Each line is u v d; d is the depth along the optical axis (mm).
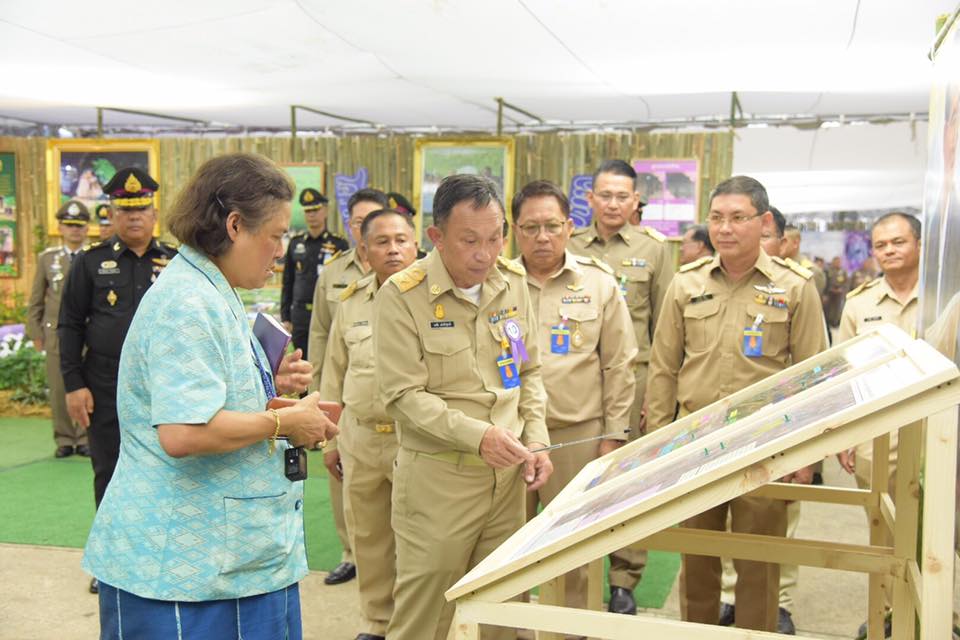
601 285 3135
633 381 3131
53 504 5066
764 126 7188
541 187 3070
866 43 4609
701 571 2797
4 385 8172
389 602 3209
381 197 4016
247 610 1673
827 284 12477
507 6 4098
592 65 5285
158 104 7074
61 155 8008
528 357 2527
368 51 5059
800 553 1868
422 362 2369
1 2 4215
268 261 1720
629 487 1513
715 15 4133
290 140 7723
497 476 2357
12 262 8680
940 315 1747
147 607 1595
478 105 6844
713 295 2924
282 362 1916
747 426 1523
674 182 6703
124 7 4270
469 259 2287
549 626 1354
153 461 1614
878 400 1182
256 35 4742
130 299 3666
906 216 3451
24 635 3305
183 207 1659
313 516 4938
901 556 1801
